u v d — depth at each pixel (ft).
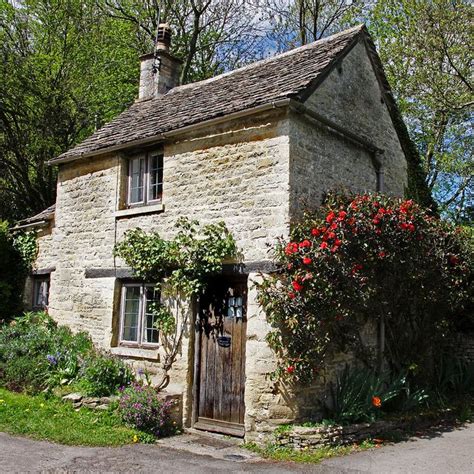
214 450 23.86
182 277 28.27
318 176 28.25
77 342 33.53
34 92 58.70
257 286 24.98
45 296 42.19
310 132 28.04
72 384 29.07
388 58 60.80
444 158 58.13
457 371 36.19
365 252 25.29
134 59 70.28
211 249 27.25
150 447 23.31
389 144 37.35
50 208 45.96
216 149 29.09
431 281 30.83
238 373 26.91
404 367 31.99
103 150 34.73
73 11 63.21
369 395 26.22
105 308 33.78
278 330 24.56
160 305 30.42
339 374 27.71
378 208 26.68
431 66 48.98
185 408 28.09
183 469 20.08
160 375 29.66
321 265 24.09
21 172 63.72
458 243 32.32
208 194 29.04
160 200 32.30
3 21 59.47
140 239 30.68
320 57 31.63
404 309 32.24
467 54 47.91
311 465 20.86
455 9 46.98
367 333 30.48
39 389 29.30
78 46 63.57
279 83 29.43
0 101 58.23
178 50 74.33
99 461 20.30
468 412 30.86
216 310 28.40
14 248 45.11
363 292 24.89
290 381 24.36
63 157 37.52
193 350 28.78
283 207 25.66
